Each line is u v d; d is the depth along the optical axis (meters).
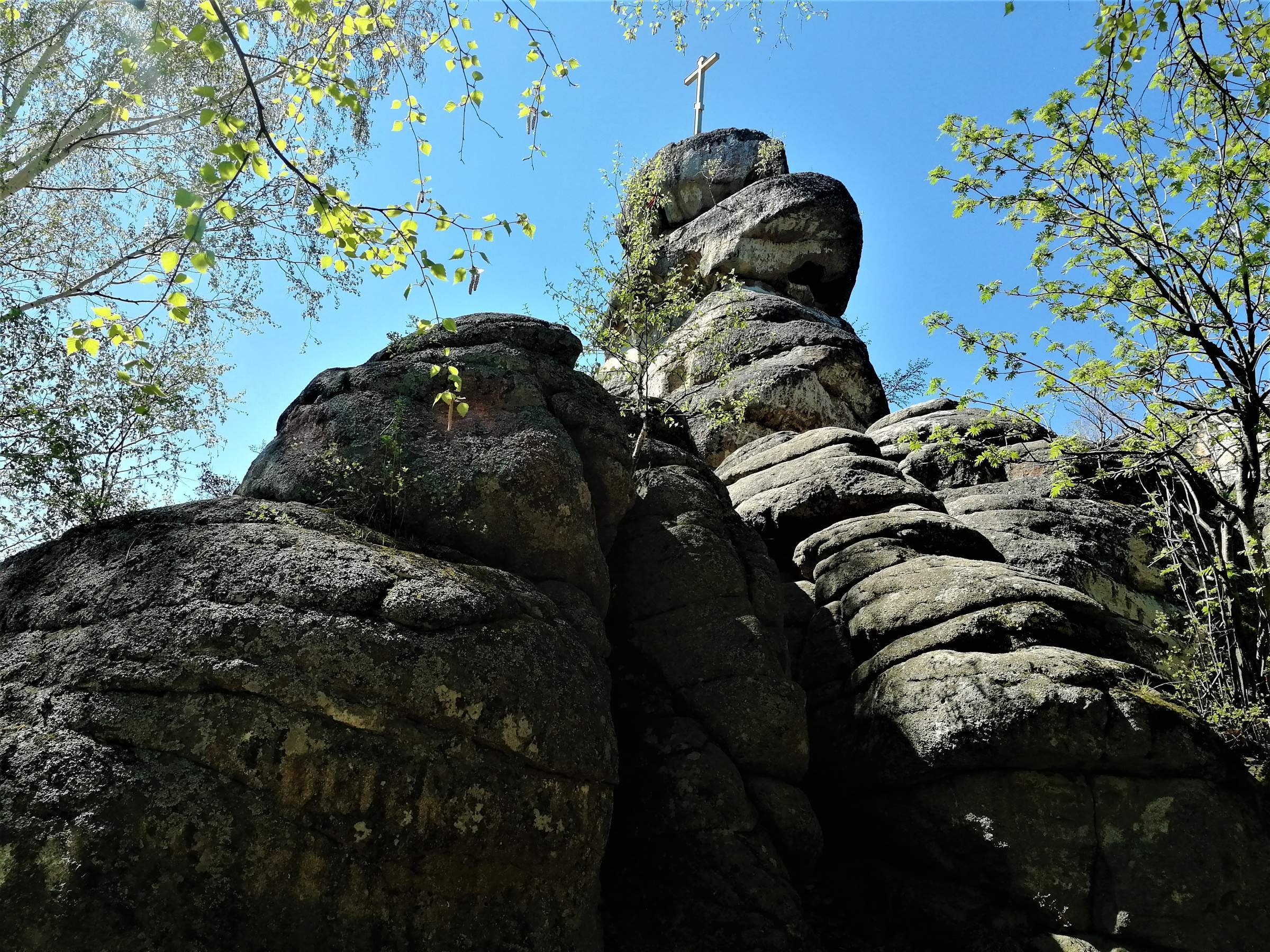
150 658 5.22
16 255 13.43
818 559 10.11
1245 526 9.44
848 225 20.28
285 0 5.53
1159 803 7.13
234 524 6.20
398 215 5.72
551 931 5.46
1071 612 8.36
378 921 4.96
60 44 11.59
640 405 10.09
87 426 8.81
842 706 8.55
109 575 5.82
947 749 7.51
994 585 8.51
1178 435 10.35
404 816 5.12
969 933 7.01
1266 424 9.99
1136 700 7.41
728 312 16.42
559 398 8.33
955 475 13.70
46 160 10.59
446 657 5.59
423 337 8.63
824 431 12.12
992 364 10.44
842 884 7.68
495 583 6.52
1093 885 6.95
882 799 7.90
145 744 4.95
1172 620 11.09
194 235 4.39
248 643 5.31
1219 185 9.55
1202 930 6.72
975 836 7.29
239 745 4.98
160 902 4.59
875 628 8.77
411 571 6.06
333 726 5.16
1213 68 8.73
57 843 4.57
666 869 6.91
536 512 7.34
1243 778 7.42
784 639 8.63
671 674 7.93
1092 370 10.23
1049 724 7.31
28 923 4.36
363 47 10.59
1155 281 9.74
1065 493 12.28
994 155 10.20
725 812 7.12
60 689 5.19
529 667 5.87
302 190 13.11
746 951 6.51
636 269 12.03
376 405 7.78
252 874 4.77
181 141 13.46
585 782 5.86
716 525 8.95
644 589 8.41
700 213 22.16
